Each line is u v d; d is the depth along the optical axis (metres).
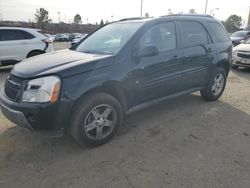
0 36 9.35
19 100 3.30
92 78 3.45
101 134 3.71
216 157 3.47
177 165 3.28
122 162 3.34
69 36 53.28
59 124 3.31
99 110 3.63
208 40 5.25
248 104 5.59
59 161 3.37
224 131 4.25
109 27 4.78
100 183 2.94
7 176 3.07
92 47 4.41
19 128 4.26
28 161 3.37
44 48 10.29
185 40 4.74
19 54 9.70
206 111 5.10
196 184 2.93
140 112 4.99
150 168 3.21
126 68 3.79
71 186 2.90
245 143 3.87
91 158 3.43
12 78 3.55
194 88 5.17
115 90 3.79
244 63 9.52
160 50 4.32
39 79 3.26
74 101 3.30
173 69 4.50
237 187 2.89
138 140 3.91
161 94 4.50
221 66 5.69
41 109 3.18
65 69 3.32
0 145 3.74
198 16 5.22
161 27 4.41
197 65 4.96
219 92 5.75
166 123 4.52
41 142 3.83
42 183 2.95
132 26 4.30
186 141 3.90
